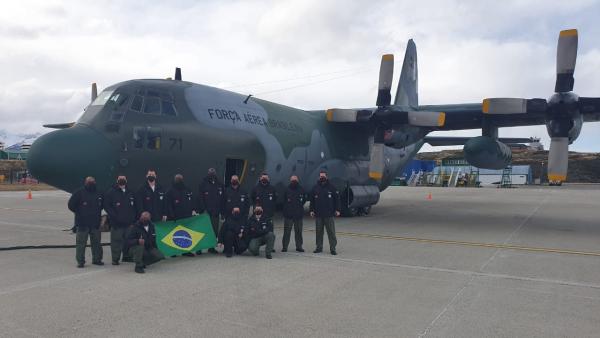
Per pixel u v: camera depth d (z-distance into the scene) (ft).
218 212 31.68
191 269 25.41
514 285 22.74
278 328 16.30
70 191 33.09
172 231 28.73
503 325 16.85
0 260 27.40
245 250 29.86
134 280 22.75
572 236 40.70
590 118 46.70
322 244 31.99
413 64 60.18
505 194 124.77
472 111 50.70
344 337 15.56
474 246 34.63
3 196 96.32
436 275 24.70
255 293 20.66
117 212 26.11
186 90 39.42
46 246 31.58
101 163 32.40
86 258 28.22
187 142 36.99
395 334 15.87
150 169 34.96
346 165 56.39
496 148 48.26
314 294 20.63
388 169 62.08
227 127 40.29
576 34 40.91
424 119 47.50
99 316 17.22
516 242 36.91
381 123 50.29
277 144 45.50
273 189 31.91
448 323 17.02
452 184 207.72
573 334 16.03
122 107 34.88
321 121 54.85
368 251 31.96
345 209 55.42
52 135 32.32
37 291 20.53
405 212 64.28
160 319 17.01
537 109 42.16
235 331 15.94
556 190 157.89
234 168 43.09
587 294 21.18
